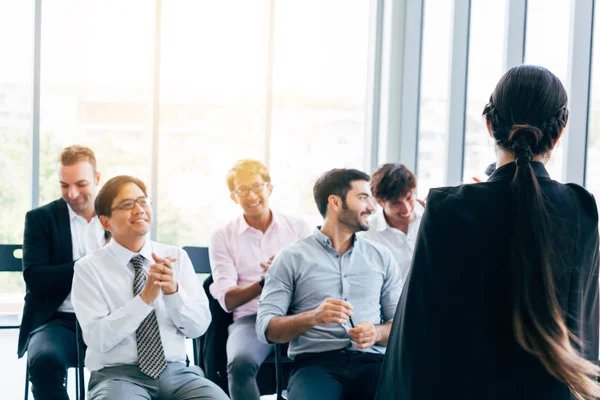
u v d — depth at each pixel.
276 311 2.77
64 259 3.58
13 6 5.71
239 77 5.97
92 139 5.87
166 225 5.99
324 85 6.05
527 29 3.98
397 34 5.61
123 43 5.84
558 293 1.29
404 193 3.39
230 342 3.29
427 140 5.37
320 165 6.09
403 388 1.39
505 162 1.42
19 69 5.75
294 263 2.84
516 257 1.29
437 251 1.38
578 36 3.43
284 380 3.28
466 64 4.70
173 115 5.93
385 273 2.91
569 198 1.35
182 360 2.85
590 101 3.45
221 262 3.64
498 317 1.34
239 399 3.09
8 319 5.85
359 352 2.73
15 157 5.79
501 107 1.40
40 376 3.08
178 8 5.86
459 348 1.35
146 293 2.67
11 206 5.81
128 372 2.69
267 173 3.74
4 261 4.70
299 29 6.00
